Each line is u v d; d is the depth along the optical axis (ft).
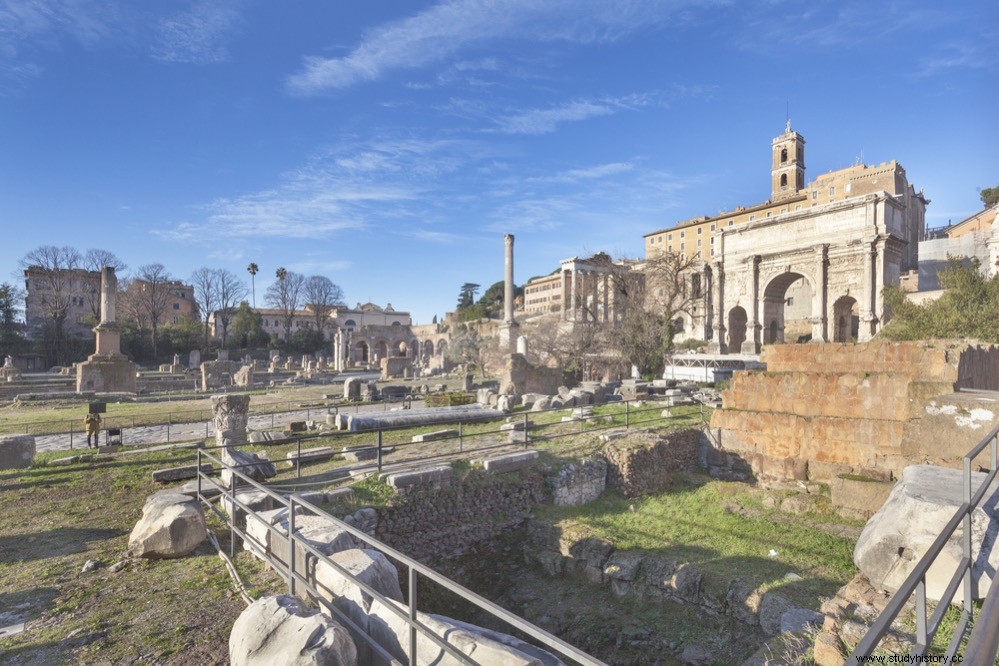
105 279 127.44
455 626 14.19
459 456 46.37
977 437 39.14
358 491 36.17
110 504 36.58
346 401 108.68
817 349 52.54
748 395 56.29
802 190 363.56
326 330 400.88
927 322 100.07
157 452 53.98
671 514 44.32
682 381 111.65
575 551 37.81
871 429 46.96
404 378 194.08
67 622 20.03
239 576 23.45
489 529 40.47
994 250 117.60
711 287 244.01
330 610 17.42
